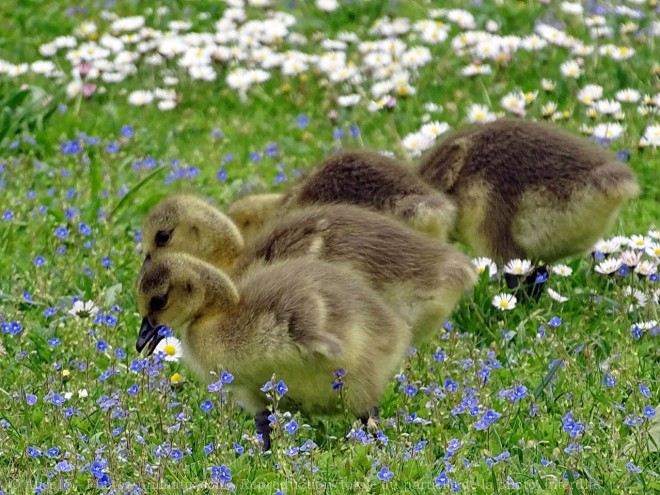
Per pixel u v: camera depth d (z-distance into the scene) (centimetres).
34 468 939
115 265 1391
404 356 1080
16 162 1648
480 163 1335
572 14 2119
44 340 1170
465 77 1962
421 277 1112
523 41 1952
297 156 1762
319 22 2208
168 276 1042
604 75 1905
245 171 1708
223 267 1326
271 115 1914
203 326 1027
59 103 1898
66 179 1617
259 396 1019
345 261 1125
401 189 1276
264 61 1959
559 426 1005
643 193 1602
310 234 1153
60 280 1333
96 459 920
